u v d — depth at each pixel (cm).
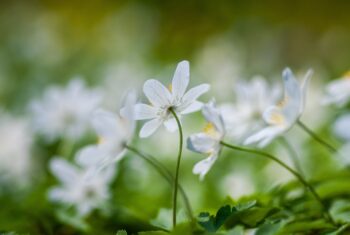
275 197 54
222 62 133
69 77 150
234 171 79
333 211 50
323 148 77
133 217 59
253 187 70
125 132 48
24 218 61
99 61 166
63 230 60
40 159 91
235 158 81
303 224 45
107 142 49
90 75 148
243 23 175
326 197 53
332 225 47
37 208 63
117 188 73
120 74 125
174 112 44
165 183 75
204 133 45
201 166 45
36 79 145
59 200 63
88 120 71
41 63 169
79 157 49
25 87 140
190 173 80
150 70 136
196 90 44
